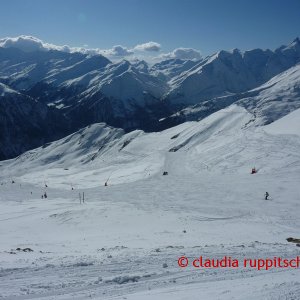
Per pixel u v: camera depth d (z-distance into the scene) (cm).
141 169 10750
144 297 1309
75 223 4047
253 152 8869
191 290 1384
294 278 1512
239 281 1491
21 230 3872
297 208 4488
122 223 3878
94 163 16912
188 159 11094
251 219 3916
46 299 1332
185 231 3288
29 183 10838
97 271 1681
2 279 1569
